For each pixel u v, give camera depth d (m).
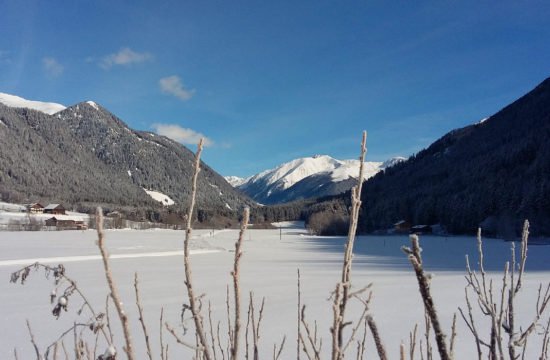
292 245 50.94
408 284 13.58
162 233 79.44
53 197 150.38
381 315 8.34
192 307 1.15
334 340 1.13
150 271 18.64
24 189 151.25
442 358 0.83
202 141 1.17
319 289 12.39
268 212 157.25
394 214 102.19
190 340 6.49
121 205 156.50
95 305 9.95
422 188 119.50
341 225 87.88
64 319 8.44
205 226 101.88
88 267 20.61
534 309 8.45
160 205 170.00
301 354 5.71
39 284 13.43
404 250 0.88
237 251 1.18
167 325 1.13
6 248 36.19
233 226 105.88
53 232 68.19
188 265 1.15
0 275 16.64
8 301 10.59
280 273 17.83
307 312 8.74
